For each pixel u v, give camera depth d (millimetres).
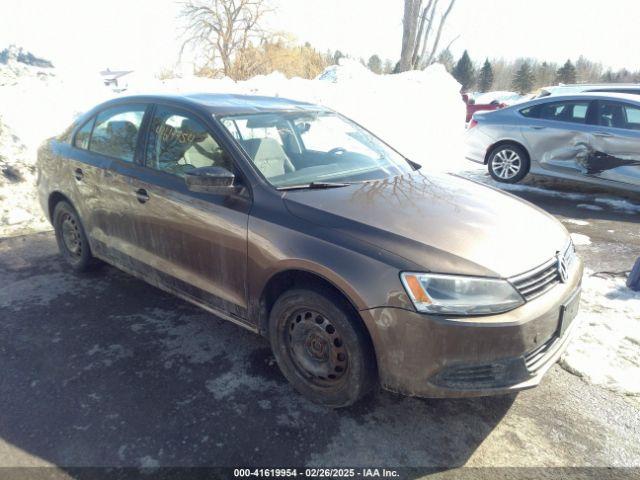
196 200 3033
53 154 4289
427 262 2320
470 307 2252
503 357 2285
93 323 3521
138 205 3414
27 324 3490
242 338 3359
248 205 2830
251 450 2381
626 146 6844
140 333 3396
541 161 7664
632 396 2842
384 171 3463
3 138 6691
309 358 2680
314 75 20062
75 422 2543
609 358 3172
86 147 4004
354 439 2471
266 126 3359
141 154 3506
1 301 3824
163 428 2508
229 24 19125
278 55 19547
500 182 8242
